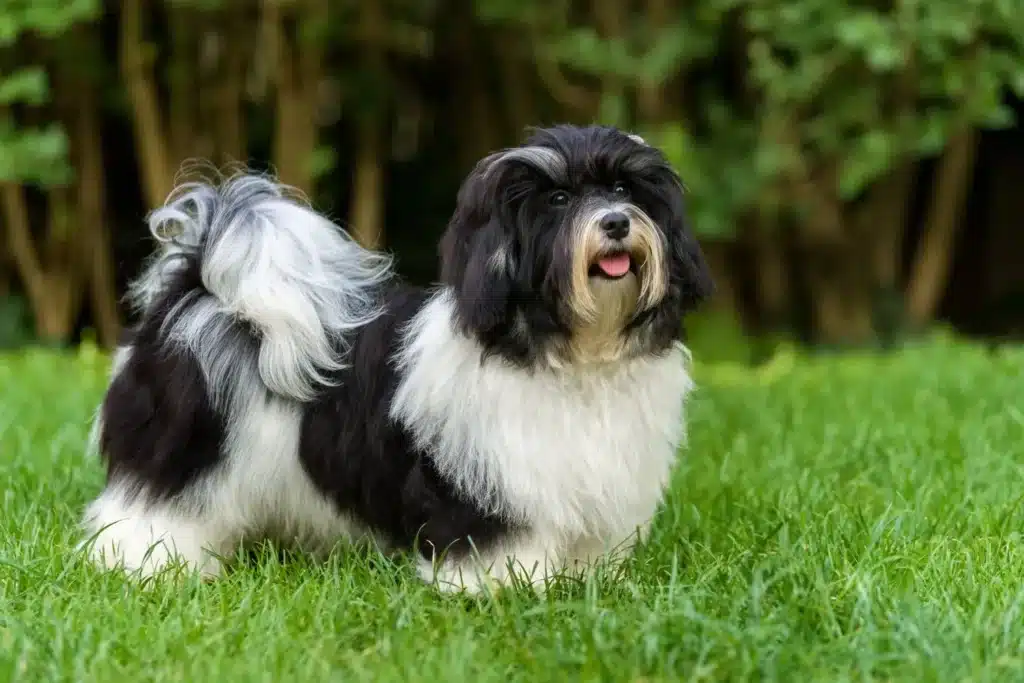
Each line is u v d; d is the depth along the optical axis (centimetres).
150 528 449
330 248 461
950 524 488
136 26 1110
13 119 1159
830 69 1095
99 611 392
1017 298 1427
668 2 1187
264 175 511
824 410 750
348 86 1189
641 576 433
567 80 1212
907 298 1310
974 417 693
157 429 452
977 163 1412
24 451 601
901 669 345
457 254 406
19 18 1017
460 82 1283
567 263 392
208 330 450
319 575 441
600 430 414
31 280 1196
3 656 354
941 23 1038
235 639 372
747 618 376
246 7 1129
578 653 355
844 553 443
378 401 433
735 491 551
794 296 1309
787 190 1190
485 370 406
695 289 423
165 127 1198
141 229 1200
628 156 410
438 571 414
